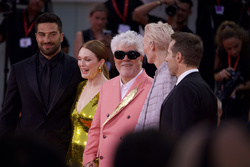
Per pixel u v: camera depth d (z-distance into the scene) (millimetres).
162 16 19062
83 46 9828
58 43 10453
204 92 7027
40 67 10547
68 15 20688
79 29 20750
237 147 2555
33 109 10281
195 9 19438
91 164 8969
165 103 7336
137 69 8711
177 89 6988
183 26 17125
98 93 9734
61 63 10555
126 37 8617
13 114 10570
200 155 2604
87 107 9695
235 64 16297
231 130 2617
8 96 10547
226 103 15336
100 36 16641
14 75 10547
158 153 2803
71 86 10367
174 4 16688
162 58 8164
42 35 10312
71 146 9781
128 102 8461
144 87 8586
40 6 17641
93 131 9102
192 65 7305
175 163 2725
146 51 8305
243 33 16328
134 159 2801
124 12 17344
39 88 10359
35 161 2836
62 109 10297
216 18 18172
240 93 15516
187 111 6719
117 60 8656
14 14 17641
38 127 10180
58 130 10219
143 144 2832
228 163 2541
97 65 9766
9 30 17625
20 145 2863
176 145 2826
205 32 17844
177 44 7336
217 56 16984
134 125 8320
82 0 20625
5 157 2832
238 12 18312
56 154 2910
